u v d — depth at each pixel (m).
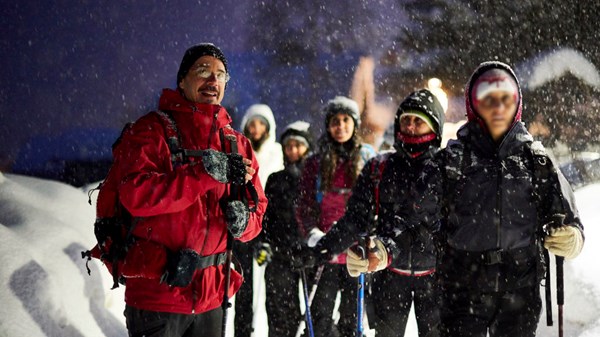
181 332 3.34
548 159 3.37
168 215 3.21
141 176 3.11
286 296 5.51
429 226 4.13
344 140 5.52
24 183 5.70
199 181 3.11
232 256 3.69
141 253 3.17
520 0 19.25
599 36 18.14
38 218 4.92
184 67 3.52
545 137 16.94
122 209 3.28
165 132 3.31
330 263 5.28
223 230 3.36
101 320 4.71
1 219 4.88
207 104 3.45
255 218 3.64
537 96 17.36
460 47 21.12
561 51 17.55
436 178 3.86
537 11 18.89
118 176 3.21
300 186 5.57
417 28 21.98
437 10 21.38
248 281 5.45
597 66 17.95
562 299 3.46
